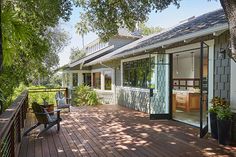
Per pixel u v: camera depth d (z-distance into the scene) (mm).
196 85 13406
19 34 3521
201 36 6594
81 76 21000
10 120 3002
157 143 5984
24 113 8258
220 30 5688
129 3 8180
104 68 17359
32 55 5223
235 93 6066
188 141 6148
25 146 5809
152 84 10375
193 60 14125
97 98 14898
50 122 6969
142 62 11461
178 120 8945
